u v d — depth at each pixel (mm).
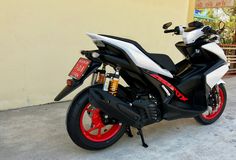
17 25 3588
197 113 2998
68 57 4078
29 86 3830
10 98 3713
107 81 2500
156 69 2639
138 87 2705
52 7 3799
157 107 2705
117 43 2365
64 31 3967
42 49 3838
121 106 2430
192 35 3010
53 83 4023
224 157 2607
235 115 3760
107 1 4273
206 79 3018
